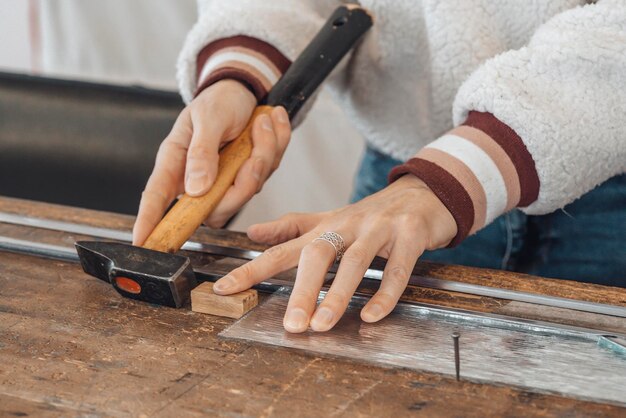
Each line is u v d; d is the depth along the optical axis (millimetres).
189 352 664
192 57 1069
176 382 620
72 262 836
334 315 696
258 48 1034
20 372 632
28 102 1237
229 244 891
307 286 721
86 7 2061
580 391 611
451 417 581
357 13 1023
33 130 1236
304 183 2129
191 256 853
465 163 828
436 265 842
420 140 1148
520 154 846
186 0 2014
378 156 1233
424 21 1059
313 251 746
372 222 783
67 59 2117
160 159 904
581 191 900
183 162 909
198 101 937
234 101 939
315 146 2088
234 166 894
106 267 752
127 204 1222
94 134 1222
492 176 832
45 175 1241
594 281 1100
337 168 2100
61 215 948
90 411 585
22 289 775
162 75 2100
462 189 815
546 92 854
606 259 1086
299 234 860
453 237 824
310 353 663
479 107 866
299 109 988
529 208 896
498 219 1124
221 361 650
